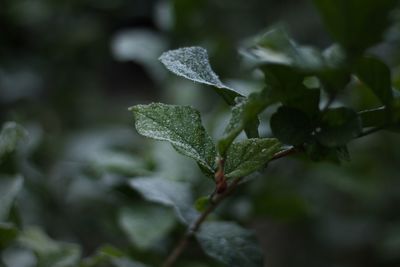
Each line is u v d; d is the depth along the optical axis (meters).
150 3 1.05
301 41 0.97
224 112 0.64
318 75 0.36
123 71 1.20
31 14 0.99
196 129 0.40
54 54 1.01
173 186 0.51
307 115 0.38
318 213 0.83
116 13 1.05
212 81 0.40
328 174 0.72
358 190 0.73
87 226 0.75
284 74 0.37
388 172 0.84
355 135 0.37
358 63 0.36
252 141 0.39
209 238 0.46
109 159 0.59
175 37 0.79
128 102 1.10
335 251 0.92
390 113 0.38
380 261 0.91
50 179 0.74
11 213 0.53
